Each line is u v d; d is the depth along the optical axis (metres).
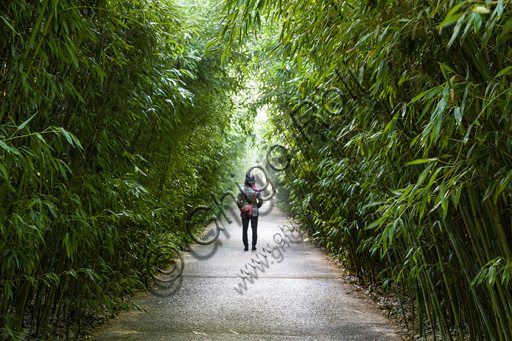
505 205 1.82
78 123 2.30
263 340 2.91
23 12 1.73
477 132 1.64
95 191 2.30
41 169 1.88
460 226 2.33
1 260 1.89
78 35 1.99
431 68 1.89
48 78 1.79
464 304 2.48
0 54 1.82
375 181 2.86
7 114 1.87
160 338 2.93
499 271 1.63
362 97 2.59
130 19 2.38
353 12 1.97
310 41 2.30
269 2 2.16
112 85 2.48
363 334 3.02
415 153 2.24
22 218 1.80
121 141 2.81
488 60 1.62
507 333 1.93
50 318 2.92
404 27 1.60
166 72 3.02
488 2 1.07
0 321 2.04
